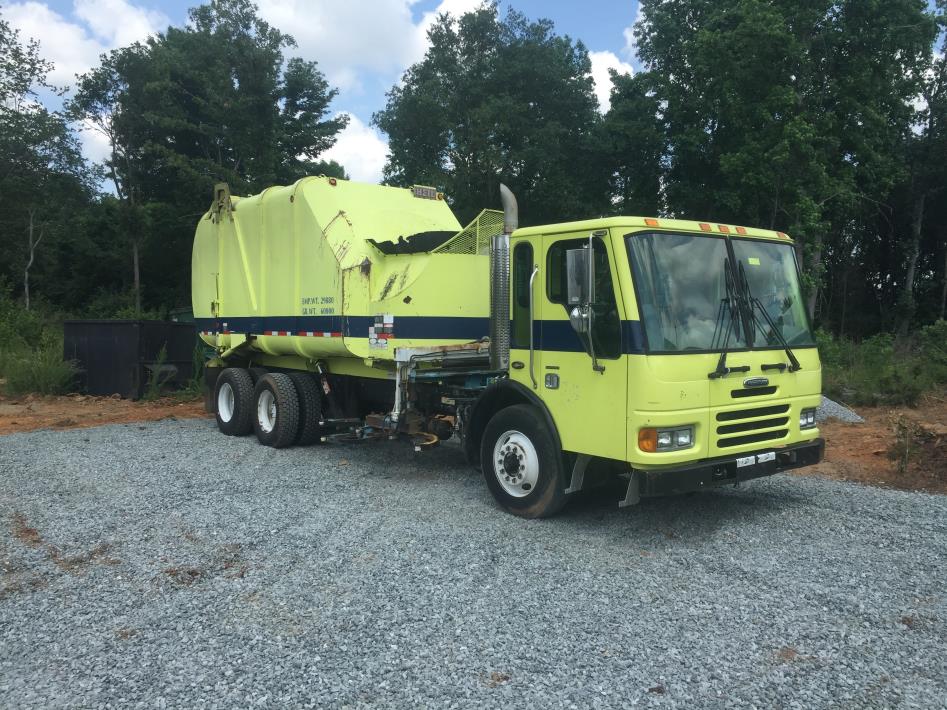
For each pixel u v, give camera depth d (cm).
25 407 1414
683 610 439
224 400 1103
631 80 3009
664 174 3077
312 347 909
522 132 3284
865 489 732
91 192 4728
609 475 630
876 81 2383
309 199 896
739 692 346
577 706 335
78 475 803
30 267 4169
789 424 615
